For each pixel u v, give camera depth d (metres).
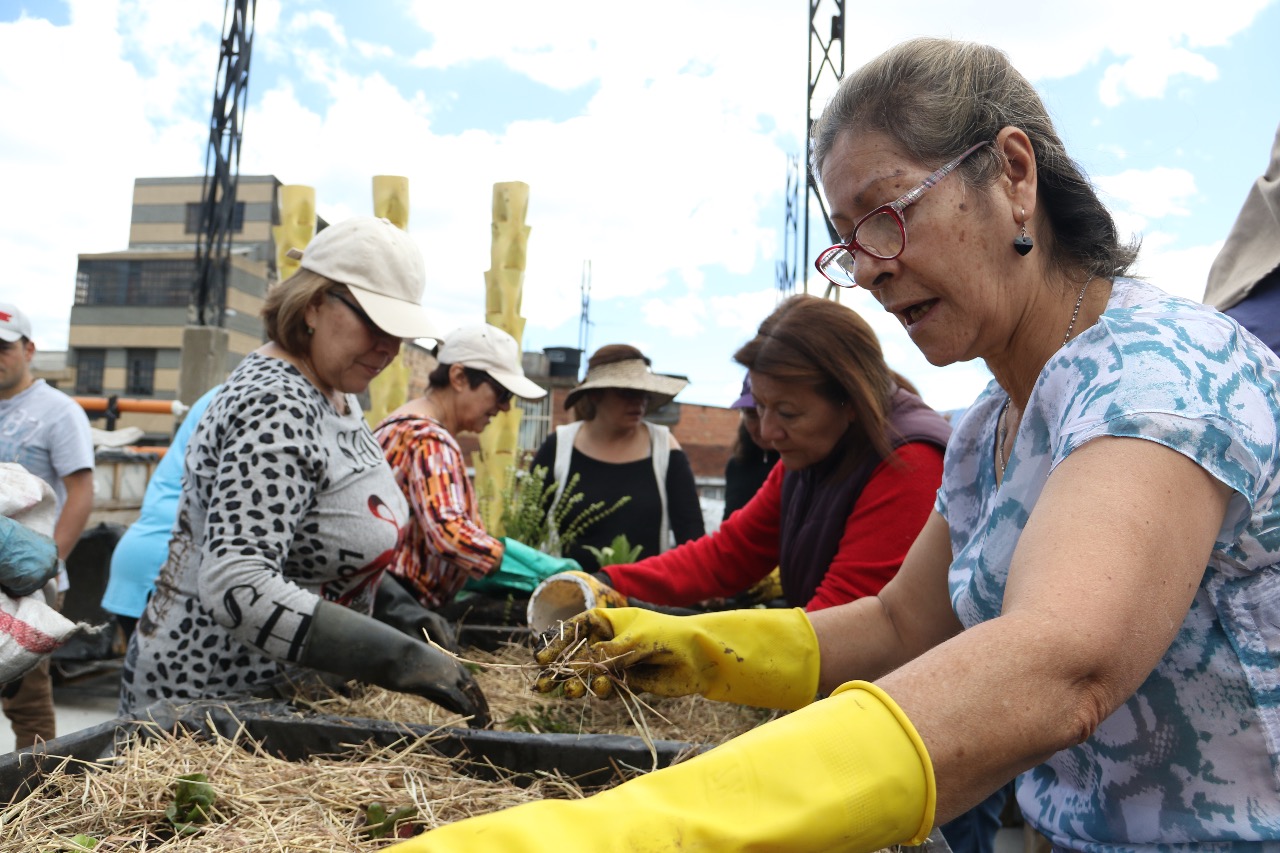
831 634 1.37
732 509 3.86
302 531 1.80
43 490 1.69
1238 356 0.90
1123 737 1.01
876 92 1.05
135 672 1.85
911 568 1.40
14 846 1.19
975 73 1.05
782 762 0.64
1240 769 0.95
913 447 2.04
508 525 3.87
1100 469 0.79
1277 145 1.94
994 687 0.68
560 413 18.30
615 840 0.58
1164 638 0.74
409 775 1.45
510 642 2.52
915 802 0.65
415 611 2.27
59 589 3.36
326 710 1.86
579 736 1.53
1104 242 1.10
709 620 1.35
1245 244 2.04
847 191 1.07
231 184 9.94
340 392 1.99
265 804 1.36
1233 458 0.81
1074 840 1.10
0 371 3.28
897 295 1.08
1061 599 0.72
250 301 35.12
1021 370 1.14
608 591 2.00
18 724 3.29
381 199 5.32
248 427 1.71
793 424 2.15
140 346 40.41
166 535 3.45
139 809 1.30
